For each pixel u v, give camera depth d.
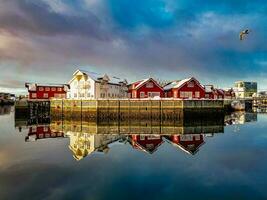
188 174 25.92
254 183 23.69
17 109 94.38
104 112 69.12
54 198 20.73
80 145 40.31
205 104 67.44
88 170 27.17
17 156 32.94
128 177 25.11
